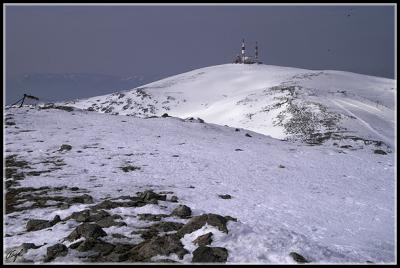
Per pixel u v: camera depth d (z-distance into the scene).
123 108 157.50
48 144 31.81
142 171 26.00
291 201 21.61
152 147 33.56
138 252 11.72
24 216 15.66
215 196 20.92
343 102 98.88
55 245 11.84
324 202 22.19
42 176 23.11
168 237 12.28
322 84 147.88
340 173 30.70
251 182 25.44
